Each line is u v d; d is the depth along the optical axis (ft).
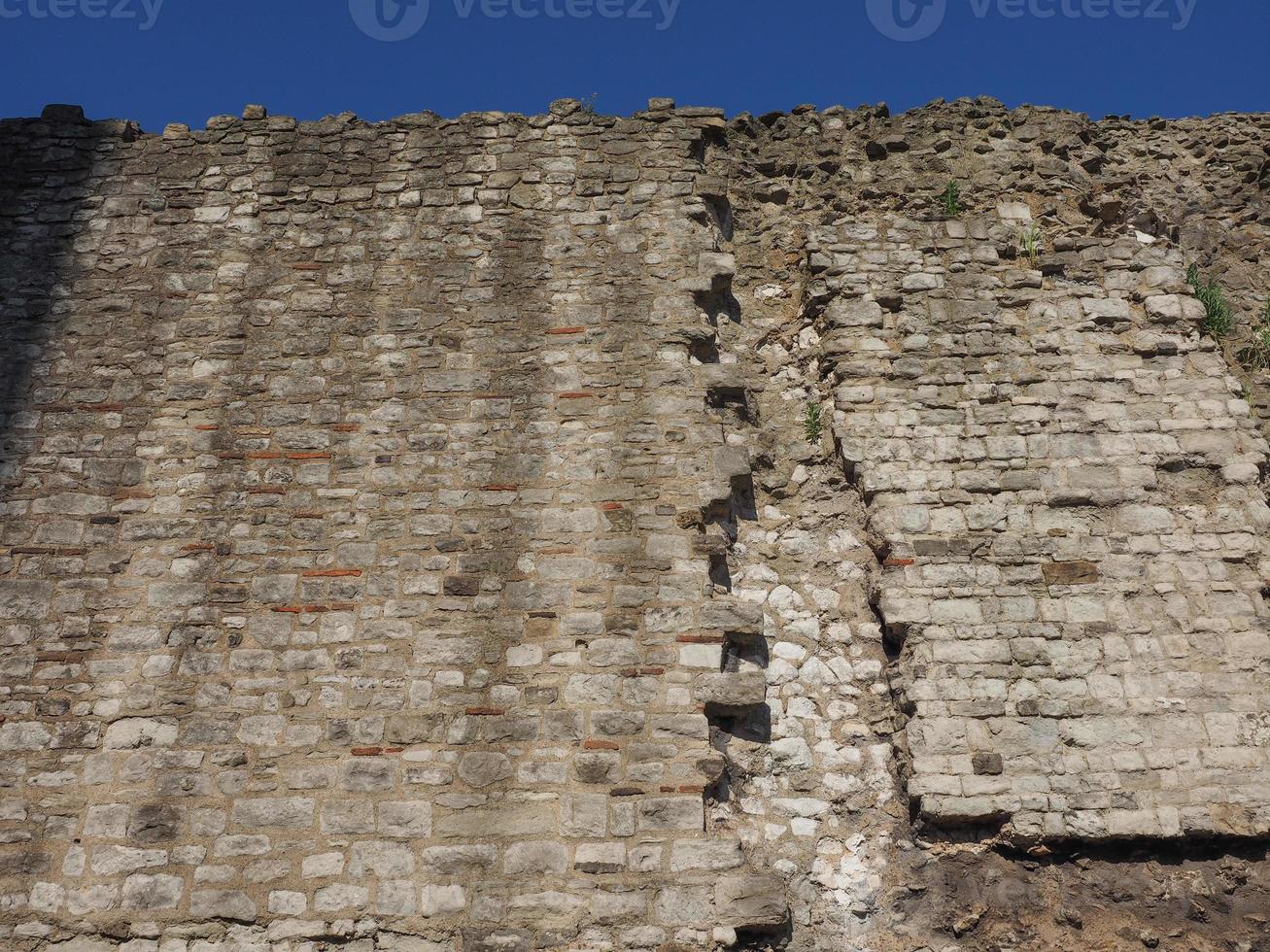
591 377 24.93
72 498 23.70
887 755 22.12
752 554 24.09
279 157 27.61
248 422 24.56
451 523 23.41
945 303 26.09
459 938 19.71
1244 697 21.68
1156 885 20.45
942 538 23.41
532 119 28.07
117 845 20.49
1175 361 25.32
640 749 21.17
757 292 27.35
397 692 21.77
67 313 25.84
